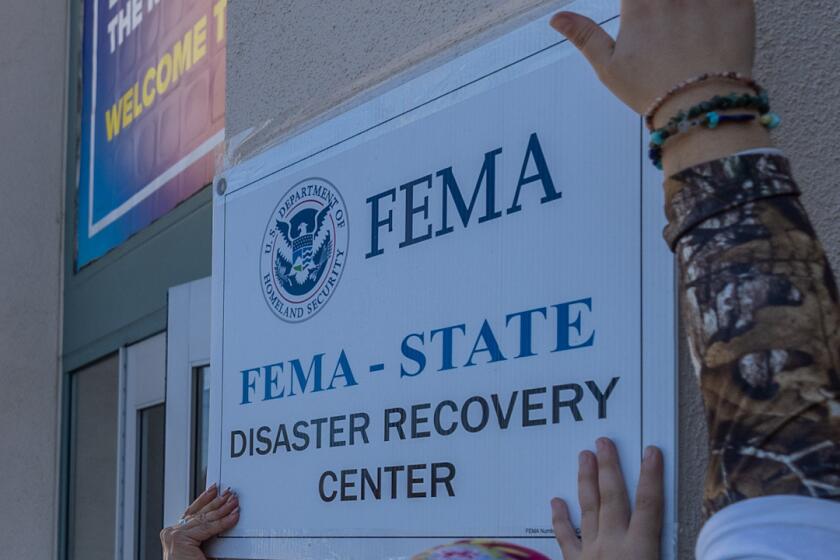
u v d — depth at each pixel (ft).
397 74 5.16
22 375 14.11
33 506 13.88
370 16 5.44
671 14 2.82
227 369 6.16
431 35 4.99
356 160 5.34
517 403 4.18
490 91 4.56
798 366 2.24
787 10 3.70
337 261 5.37
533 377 4.13
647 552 3.49
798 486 2.15
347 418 5.12
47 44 14.78
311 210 5.64
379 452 4.88
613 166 3.92
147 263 11.71
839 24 3.54
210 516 5.83
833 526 2.08
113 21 13.32
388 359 4.91
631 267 3.80
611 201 3.91
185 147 10.91
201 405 9.05
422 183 4.88
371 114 5.29
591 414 3.87
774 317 2.29
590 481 3.76
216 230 6.50
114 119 13.06
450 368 4.55
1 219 14.30
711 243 2.43
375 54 5.36
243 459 5.89
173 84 11.32
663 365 3.63
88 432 13.80
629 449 3.71
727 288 2.37
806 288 2.31
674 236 2.53
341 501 5.08
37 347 14.26
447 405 4.53
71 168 14.58
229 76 6.68
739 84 2.66
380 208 5.12
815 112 3.57
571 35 3.09
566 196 4.10
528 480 4.09
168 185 11.30
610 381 3.81
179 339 9.30
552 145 4.20
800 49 3.64
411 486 4.66
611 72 2.93
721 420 2.33
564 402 3.98
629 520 3.63
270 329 5.82
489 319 4.38
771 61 3.73
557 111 4.20
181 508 8.94
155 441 11.81
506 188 4.40
